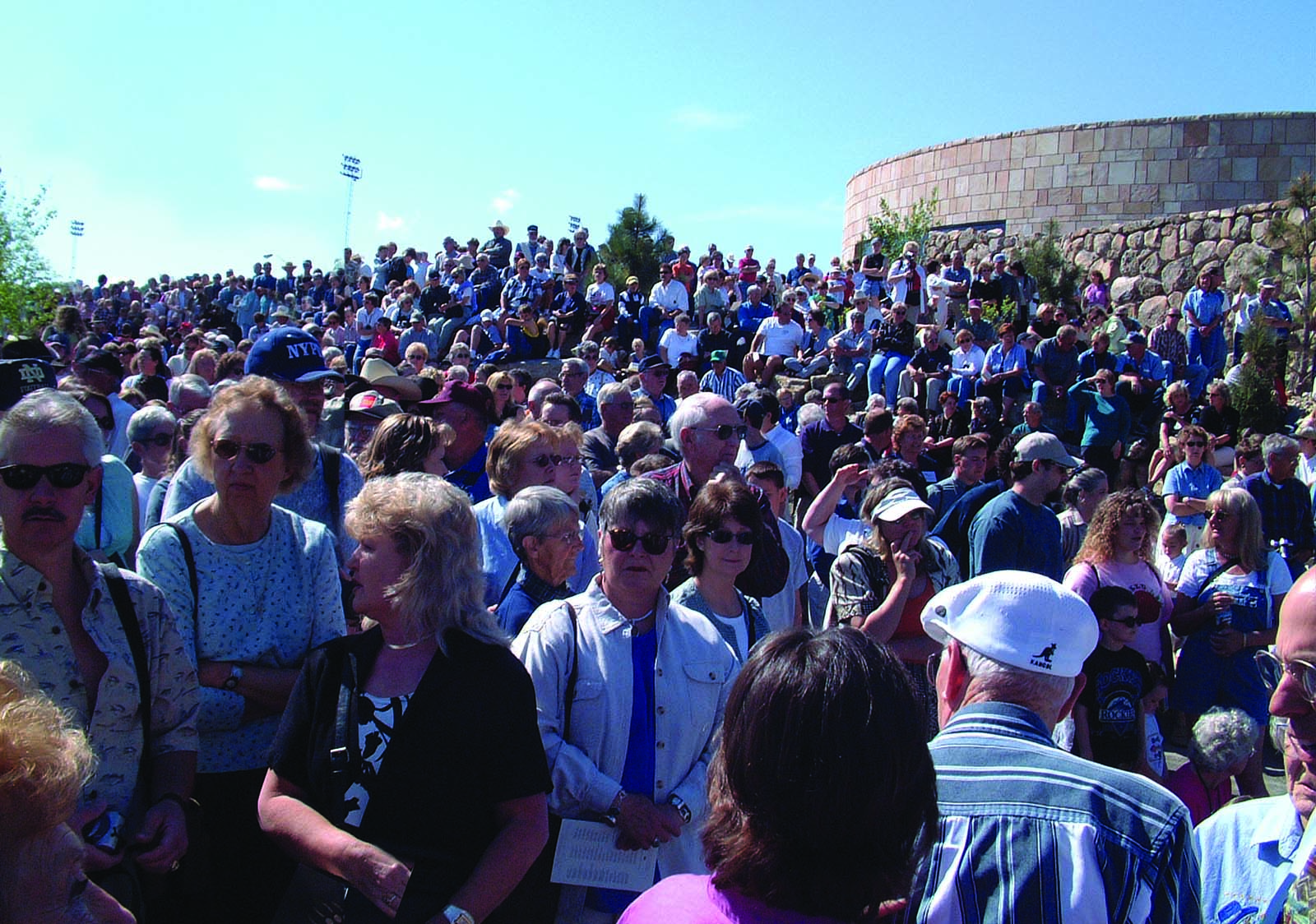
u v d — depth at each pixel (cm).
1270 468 821
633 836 290
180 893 284
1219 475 902
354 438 589
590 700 306
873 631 431
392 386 689
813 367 1532
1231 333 1670
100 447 264
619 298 1917
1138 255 1953
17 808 164
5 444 249
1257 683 539
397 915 229
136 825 261
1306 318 1600
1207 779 419
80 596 262
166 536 311
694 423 513
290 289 2447
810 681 158
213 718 304
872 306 1702
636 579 315
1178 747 571
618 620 316
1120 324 1606
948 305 1711
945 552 469
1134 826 180
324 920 239
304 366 502
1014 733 200
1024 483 621
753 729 158
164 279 2812
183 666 275
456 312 1741
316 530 334
